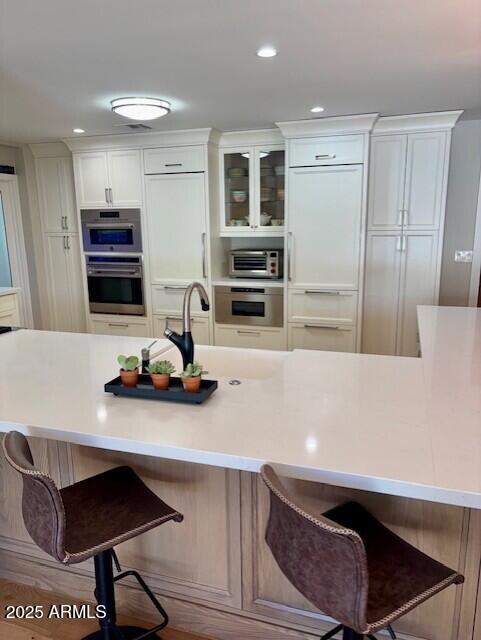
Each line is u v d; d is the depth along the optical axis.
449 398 1.66
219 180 4.48
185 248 4.48
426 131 3.75
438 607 1.49
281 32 2.08
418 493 1.11
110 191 4.58
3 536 2.12
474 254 4.15
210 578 1.76
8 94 2.99
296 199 4.05
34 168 4.99
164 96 3.08
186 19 1.93
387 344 4.20
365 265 4.11
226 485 1.65
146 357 1.89
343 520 1.42
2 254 5.01
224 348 2.49
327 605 1.07
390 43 2.21
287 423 1.46
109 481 1.64
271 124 3.96
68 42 2.16
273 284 4.34
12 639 1.82
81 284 5.11
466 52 2.33
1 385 1.86
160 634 1.82
